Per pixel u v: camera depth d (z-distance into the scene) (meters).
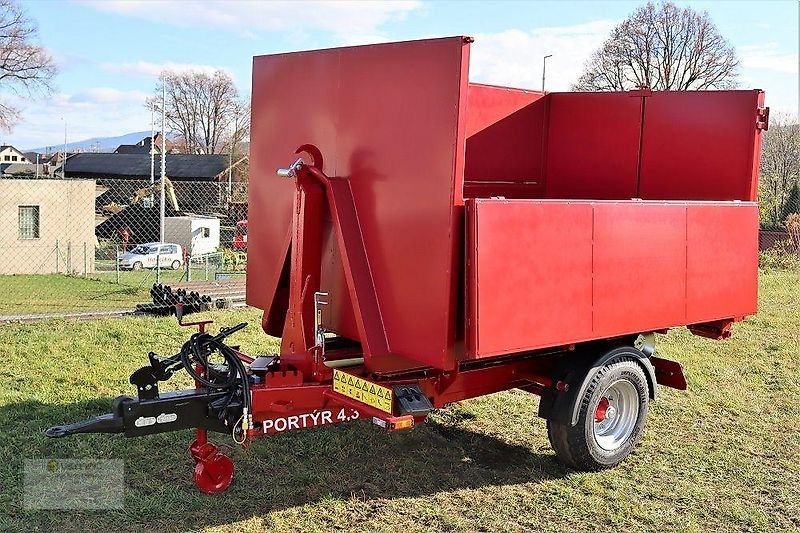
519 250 4.23
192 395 4.30
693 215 5.35
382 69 4.38
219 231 42.53
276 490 4.77
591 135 6.87
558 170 7.11
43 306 16.31
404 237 4.27
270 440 5.55
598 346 5.36
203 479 4.62
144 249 35.75
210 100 77.69
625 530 4.49
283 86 5.29
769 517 4.72
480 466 5.35
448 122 3.97
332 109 4.79
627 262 4.89
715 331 5.96
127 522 4.29
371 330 4.41
